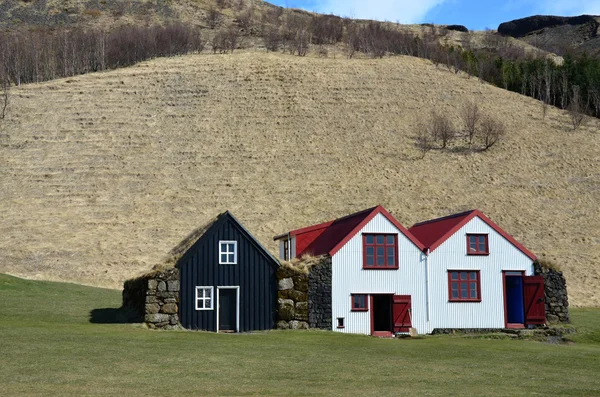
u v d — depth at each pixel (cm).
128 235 7056
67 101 10762
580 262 6569
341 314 3541
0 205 7725
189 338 2838
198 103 10900
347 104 11025
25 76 12912
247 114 10594
